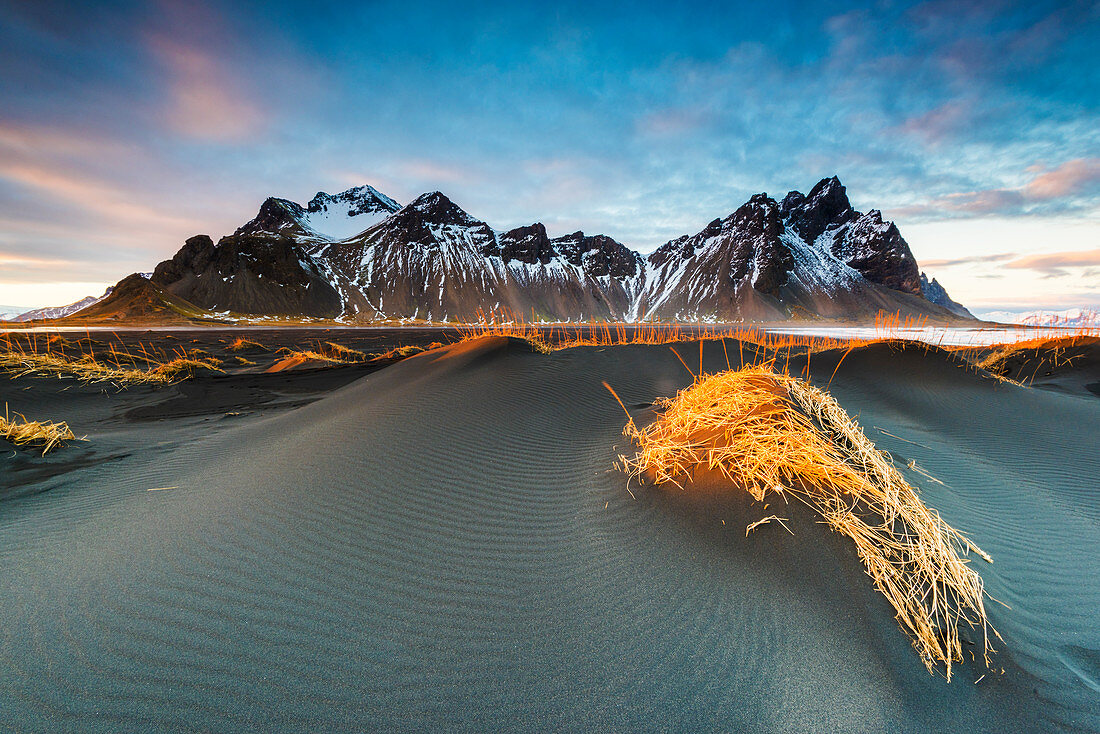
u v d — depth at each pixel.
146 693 1.48
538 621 1.88
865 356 8.09
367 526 2.58
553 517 2.75
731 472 2.62
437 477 3.24
